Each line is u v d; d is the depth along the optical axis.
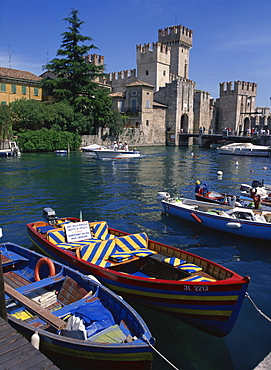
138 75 91.94
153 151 67.25
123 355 6.38
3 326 6.23
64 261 11.23
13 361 5.38
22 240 14.87
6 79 63.47
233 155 60.56
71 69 66.12
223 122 102.06
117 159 50.62
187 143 89.81
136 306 9.73
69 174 34.91
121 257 10.54
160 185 28.80
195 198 23.48
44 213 14.40
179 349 7.99
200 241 15.10
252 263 12.86
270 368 6.67
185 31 96.12
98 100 66.00
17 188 26.91
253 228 14.87
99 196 24.06
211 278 9.37
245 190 24.30
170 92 86.19
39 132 57.59
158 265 10.81
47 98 70.62
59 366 7.25
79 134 66.38
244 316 9.32
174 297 8.70
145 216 18.91
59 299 9.05
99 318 7.58
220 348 8.05
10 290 8.38
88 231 12.51
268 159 54.59
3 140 54.38
